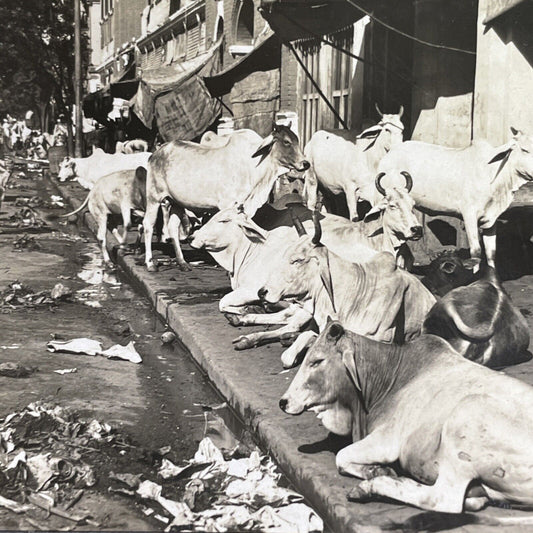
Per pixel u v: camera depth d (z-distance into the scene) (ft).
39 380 24.41
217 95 65.51
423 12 43.32
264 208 35.37
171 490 16.99
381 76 48.03
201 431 20.51
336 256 20.83
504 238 37.73
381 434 15.57
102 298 37.01
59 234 58.70
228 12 78.38
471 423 14.19
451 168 31.71
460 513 13.99
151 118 70.79
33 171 130.11
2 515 15.85
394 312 21.11
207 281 37.17
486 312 21.99
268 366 23.62
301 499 16.19
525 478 13.94
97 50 196.44
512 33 36.29
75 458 18.35
